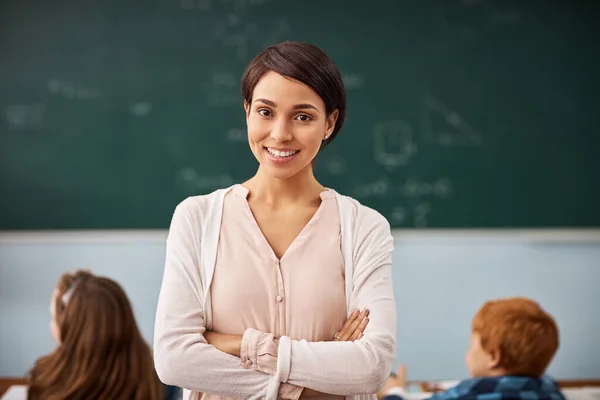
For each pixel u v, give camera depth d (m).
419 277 3.28
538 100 3.24
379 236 1.00
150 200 3.19
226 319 0.93
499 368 1.50
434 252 3.28
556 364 3.32
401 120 3.22
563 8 3.21
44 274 3.18
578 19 3.21
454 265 3.28
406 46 3.20
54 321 1.46
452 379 3.30
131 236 3.19
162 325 0.93
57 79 3.13
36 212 3.16
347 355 0.90
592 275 3.30
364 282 0.96
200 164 3.20
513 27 3.21
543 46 3.22
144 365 1.46
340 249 0.97
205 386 0.91
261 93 0.87
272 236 0.96
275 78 0.86
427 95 3.22
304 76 0.86
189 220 0.98
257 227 0.96
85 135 3.15
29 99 3.13
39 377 1.40
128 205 3.19
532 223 3.27
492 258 3.28
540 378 1.50
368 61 3.19
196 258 0.96
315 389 0.89
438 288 3.29
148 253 3.20
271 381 0.89
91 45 3.13
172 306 0.94
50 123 3.14
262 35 3.16
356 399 0.94
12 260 3.17
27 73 3.12
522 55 3.21
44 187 3.16
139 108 3.16
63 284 1.46
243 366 0.90
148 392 1.44
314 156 0.92
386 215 3.25
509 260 3.29
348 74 3.20
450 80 3.21
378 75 3.20
